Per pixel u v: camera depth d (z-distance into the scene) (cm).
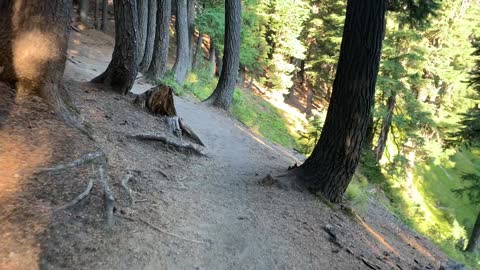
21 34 518
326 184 748
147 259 393
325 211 698
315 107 3881
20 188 389
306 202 704
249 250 487
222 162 847
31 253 331
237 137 1212
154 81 1628
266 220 584
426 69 2230
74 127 555
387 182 1717
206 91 2089
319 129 1758
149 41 1825
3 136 447
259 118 2591
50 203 390
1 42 517
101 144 598
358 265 554
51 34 541
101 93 895
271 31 3359
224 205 593
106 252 375
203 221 518
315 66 3400
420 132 2331
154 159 676
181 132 898
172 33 3594
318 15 3144
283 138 2458
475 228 1806
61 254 346
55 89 564
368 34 684
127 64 935
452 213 2772
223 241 486
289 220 611
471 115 1361
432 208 2739
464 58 2330
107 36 2803
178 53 1911
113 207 439
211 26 2511
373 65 700
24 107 510
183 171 686
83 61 1658
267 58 3309
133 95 1009
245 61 2881
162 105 939
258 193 686
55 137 497
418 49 1931
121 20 905
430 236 1387
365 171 1664
